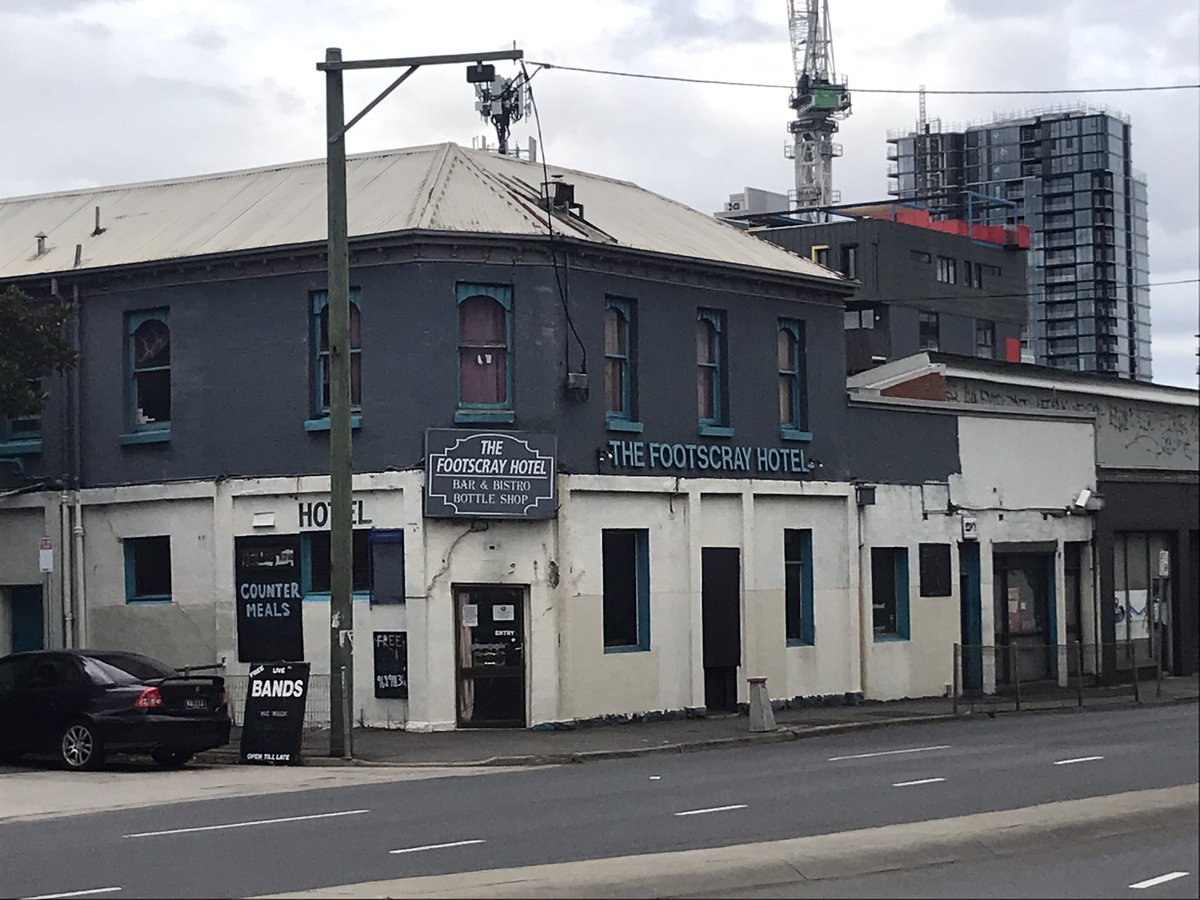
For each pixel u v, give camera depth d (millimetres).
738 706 31172
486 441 27453
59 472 30547
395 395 27500
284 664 23812
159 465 29594
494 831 15562
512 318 28000
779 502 32375
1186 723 29875
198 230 30562
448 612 27344
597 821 16203
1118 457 48656
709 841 14734
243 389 28844
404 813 17141
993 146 185875
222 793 19828
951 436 36594
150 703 22359
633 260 29484
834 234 92375
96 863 14109
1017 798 17844
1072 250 181750
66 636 30188
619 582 29656
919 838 14461
